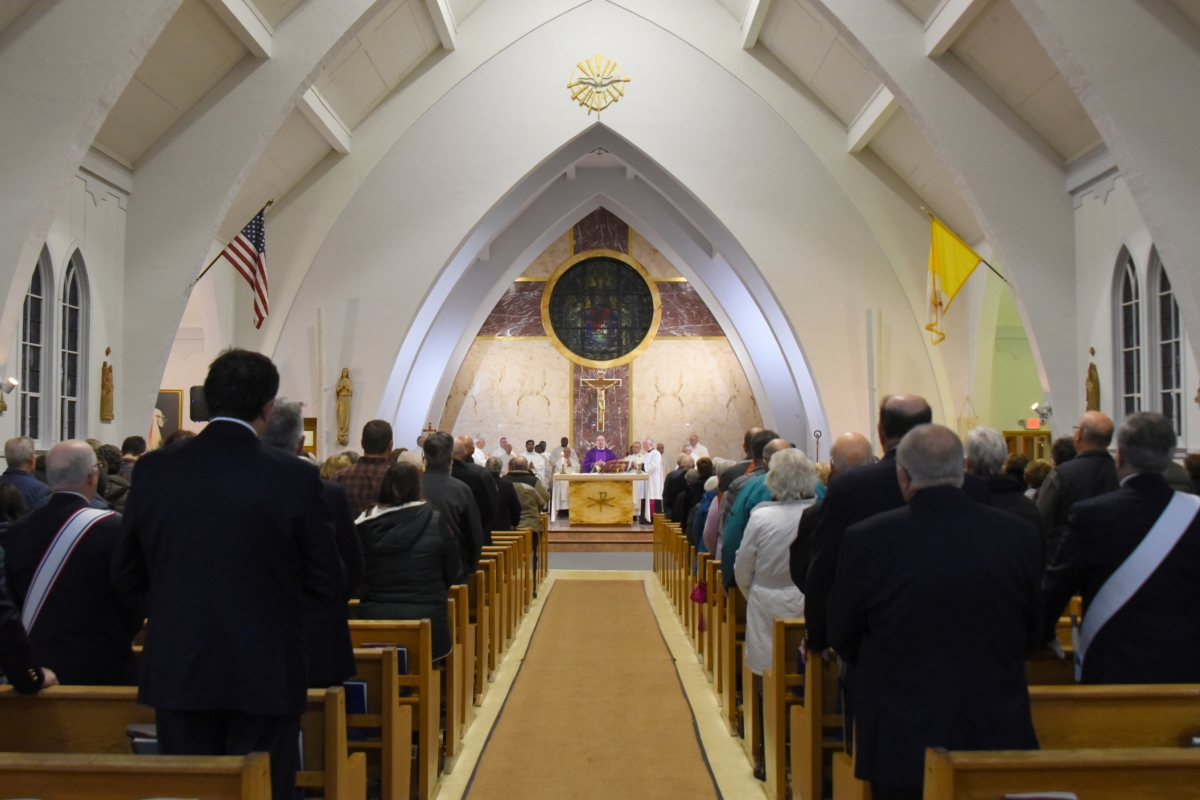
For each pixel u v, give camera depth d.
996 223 12.22
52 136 9.06
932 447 2.80
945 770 2.31
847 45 12.55
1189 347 9.89
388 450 6.00
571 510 18.84
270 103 12.07
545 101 15.64
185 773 2.35
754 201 15.55
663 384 22.72
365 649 4.07
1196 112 9.10
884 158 15.33
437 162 15.59
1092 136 11.35
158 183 12.06
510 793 4.85
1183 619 3.28
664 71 15.66
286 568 2.93
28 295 10.16
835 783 3.71
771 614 4.98
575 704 6.57
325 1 12.04
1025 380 21.34
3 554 3.73
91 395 11.17
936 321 13.66
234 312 15.45
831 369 15.41
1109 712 3.05
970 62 12.02
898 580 2.71
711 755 5.48
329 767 3.32
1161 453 3.34
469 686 6.04
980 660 2.67
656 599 11.52
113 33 9.13
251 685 2.80
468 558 5.80
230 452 2.94
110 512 3.80
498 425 22.70
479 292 20.55
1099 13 9.23
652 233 20.78
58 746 3.20
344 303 15.48
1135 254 10.71
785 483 4.93
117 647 3.75
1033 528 2.82
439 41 15.33
